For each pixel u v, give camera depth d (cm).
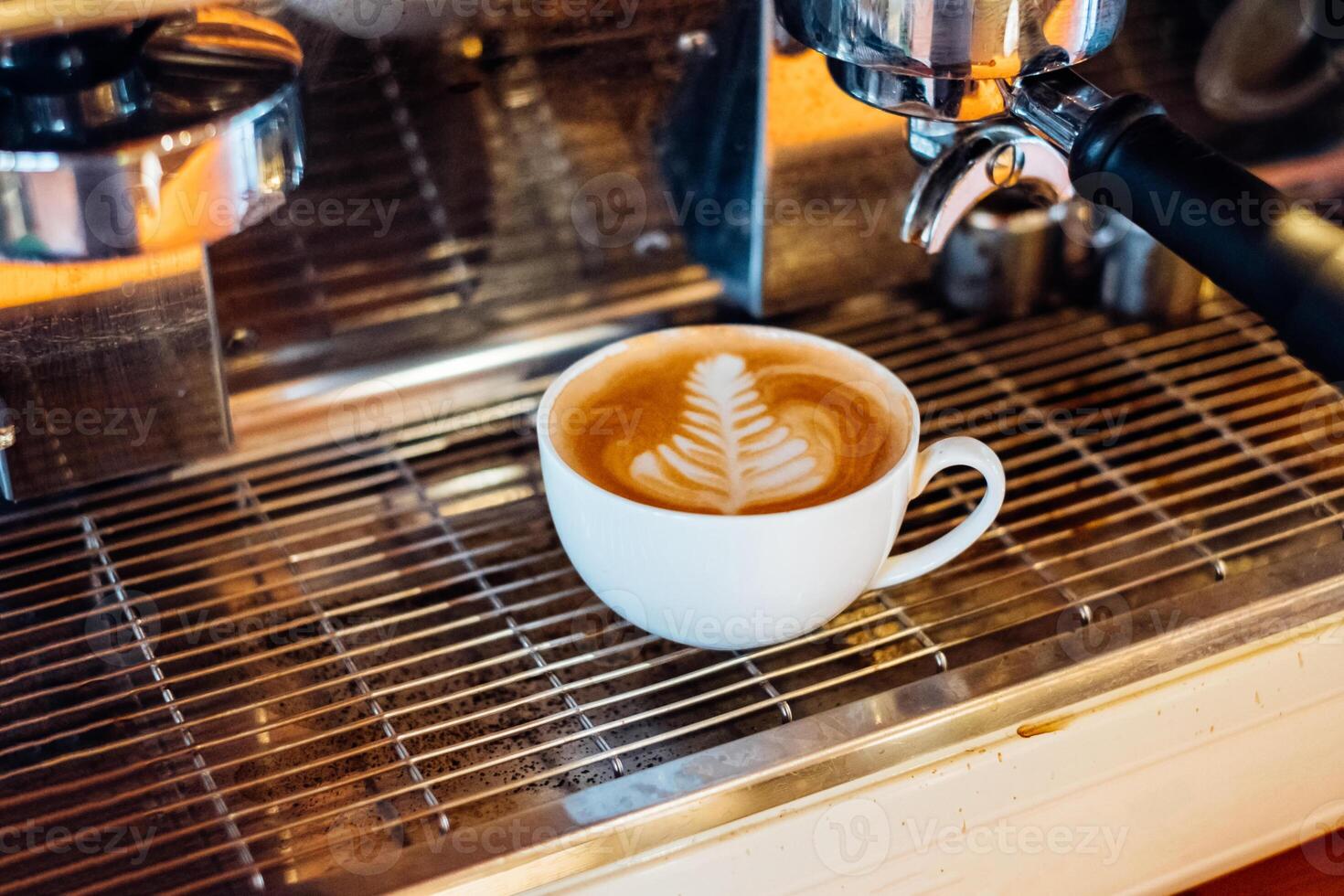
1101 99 39
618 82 47
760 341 45
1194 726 41
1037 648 40
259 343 48
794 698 39
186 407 47
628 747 37
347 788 37
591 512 38
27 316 43
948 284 57
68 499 47
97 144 34
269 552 46
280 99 37
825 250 54
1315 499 46
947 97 40
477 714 38
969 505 47
